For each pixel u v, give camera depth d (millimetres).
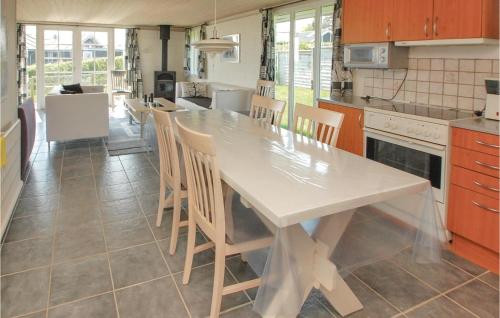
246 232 1976
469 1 2744
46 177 4172
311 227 1848
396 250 1922
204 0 5820
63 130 5285
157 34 10438
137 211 3301
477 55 3062
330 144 2523
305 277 1749
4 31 3119
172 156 2531
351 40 3875
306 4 5465
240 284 1938
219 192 1765
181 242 2762
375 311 2020
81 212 3262
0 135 2654
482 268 2436
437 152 2730
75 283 2248
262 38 6441
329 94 5223
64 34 9445
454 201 2662
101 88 7359
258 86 5477
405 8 3244
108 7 6684
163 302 2092
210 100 7781
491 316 1979
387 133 3178
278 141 2510
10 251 2594
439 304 2080
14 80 3707
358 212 1906
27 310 2010
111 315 1982
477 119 2703
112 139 6039
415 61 3611
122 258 2535
